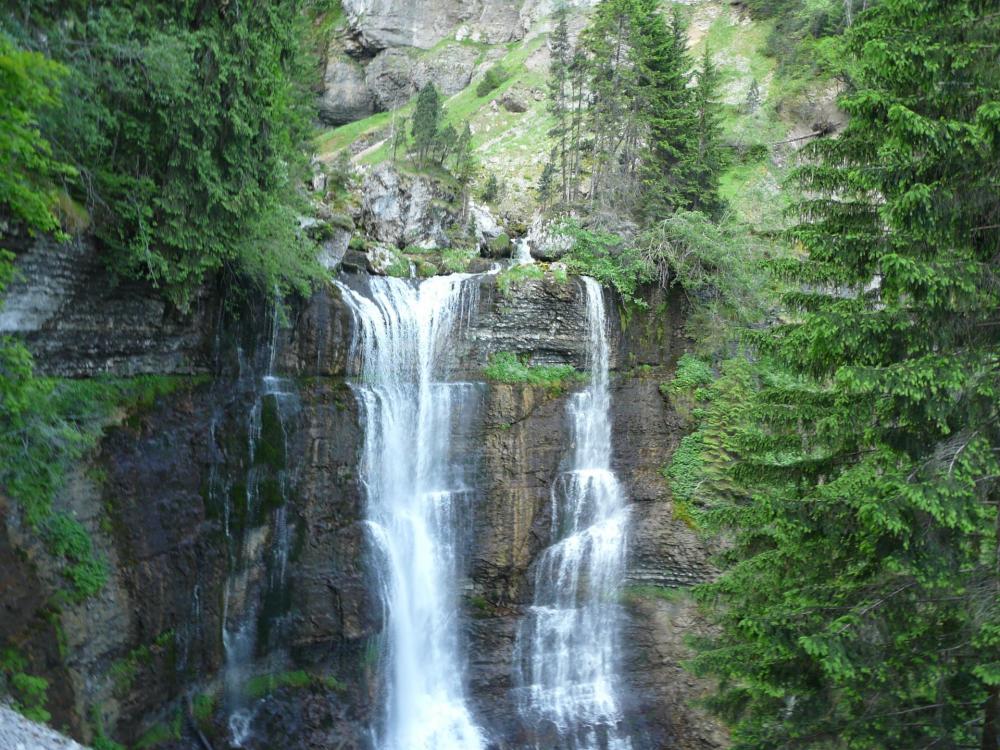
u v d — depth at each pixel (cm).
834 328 989
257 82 1462
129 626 1409
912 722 987
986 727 969
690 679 2180
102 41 1207
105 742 1298
